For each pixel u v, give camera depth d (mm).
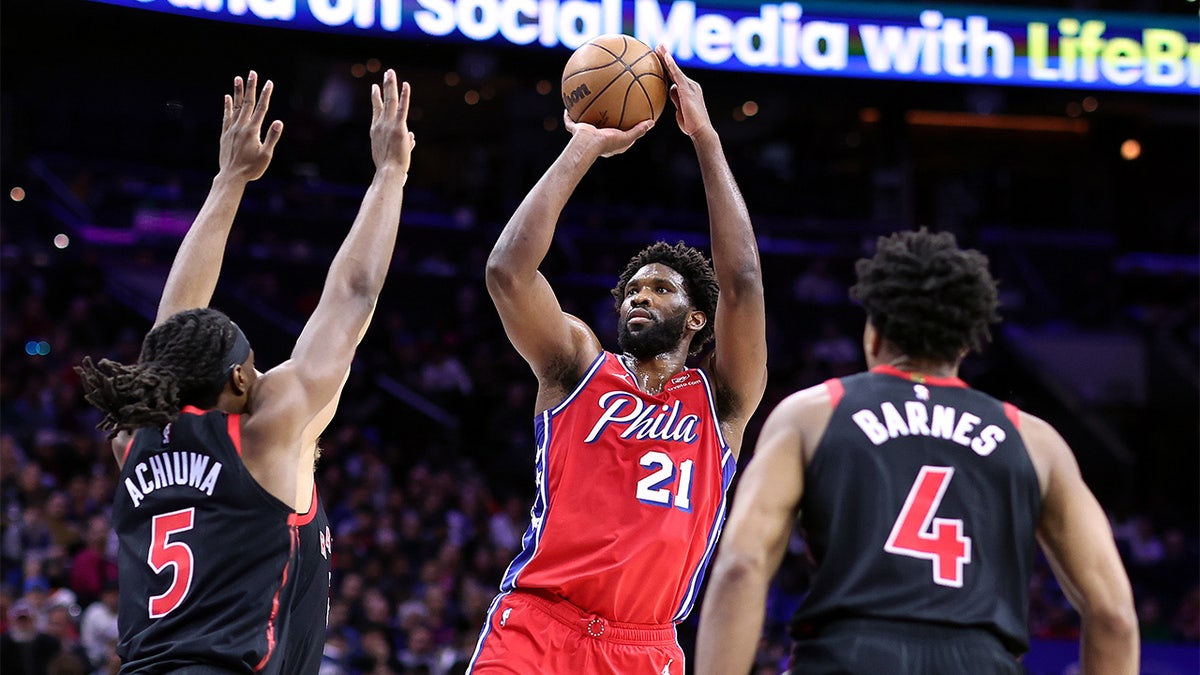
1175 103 20469
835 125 30562
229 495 4535
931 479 4047
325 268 25609
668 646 5695
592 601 5527
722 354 5809
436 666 14078
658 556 5555
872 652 3859
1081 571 4078
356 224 5059
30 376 19750
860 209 29812
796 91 19578
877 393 4188
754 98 20422
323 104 28953
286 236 26344
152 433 4672
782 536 4062
